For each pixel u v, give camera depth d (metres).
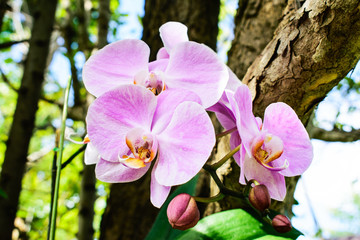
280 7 0.54
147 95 0.27
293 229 0.29
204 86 0.28
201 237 0.30
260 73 0.35
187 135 0.26
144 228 0.54
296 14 0.33
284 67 0.33
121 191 0.56
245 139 0.27
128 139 0.28
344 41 0.30
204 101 0.28
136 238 0.54
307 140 0.28
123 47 0.32
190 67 0.29
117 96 0.27
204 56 0.29
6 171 0.59
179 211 0.25
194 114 0.26
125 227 0.54
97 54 0.32
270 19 0.54
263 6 0.55
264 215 0.27
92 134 0.27
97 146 0.27
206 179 0.47
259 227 0.30
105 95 0.27
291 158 0.29
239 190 0.38
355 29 0.30
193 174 0.26
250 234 0.29
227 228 0.30
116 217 0.55
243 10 0.57
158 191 0.28
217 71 0.28
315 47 0.31
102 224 0.56
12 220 0.58
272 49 0.35
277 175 0.29
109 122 0.27
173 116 0.26
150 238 0.34
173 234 0.34
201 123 0.26
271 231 0.29
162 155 0.28
